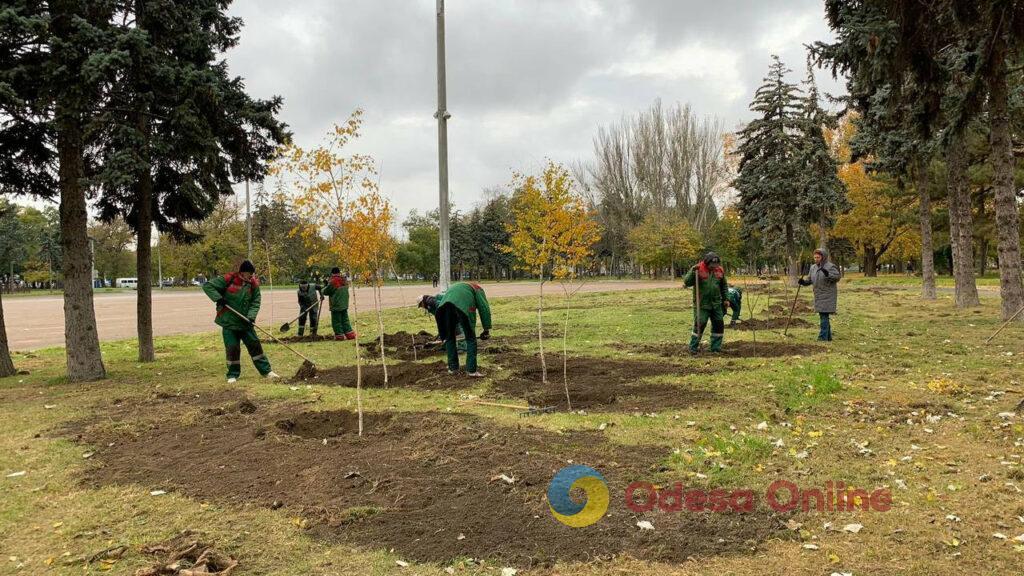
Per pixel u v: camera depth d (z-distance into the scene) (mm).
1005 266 12367
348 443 5332
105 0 8281
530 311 20781
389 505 3949
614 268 72062
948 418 5660
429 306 9516
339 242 6652
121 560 3350
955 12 9305
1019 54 11289
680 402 6480
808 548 3252
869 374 7703
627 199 62844
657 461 4609
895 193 31922
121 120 8781
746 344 10688
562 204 7570
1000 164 12172
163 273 74812
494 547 3352
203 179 9961
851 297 22516
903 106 12742
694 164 57031
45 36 7758
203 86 9039
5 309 32281
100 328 18703
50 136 9727
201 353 12094
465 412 6270
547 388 7418
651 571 3064
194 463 4969
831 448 4902
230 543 3475
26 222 71438
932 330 11781
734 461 4574
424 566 3178
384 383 8133
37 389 8531
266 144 10922
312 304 14070
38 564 3330
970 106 11008
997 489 3975
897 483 4121
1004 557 3107
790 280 30266
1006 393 6449
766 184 29453
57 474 4832
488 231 77625
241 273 8805
